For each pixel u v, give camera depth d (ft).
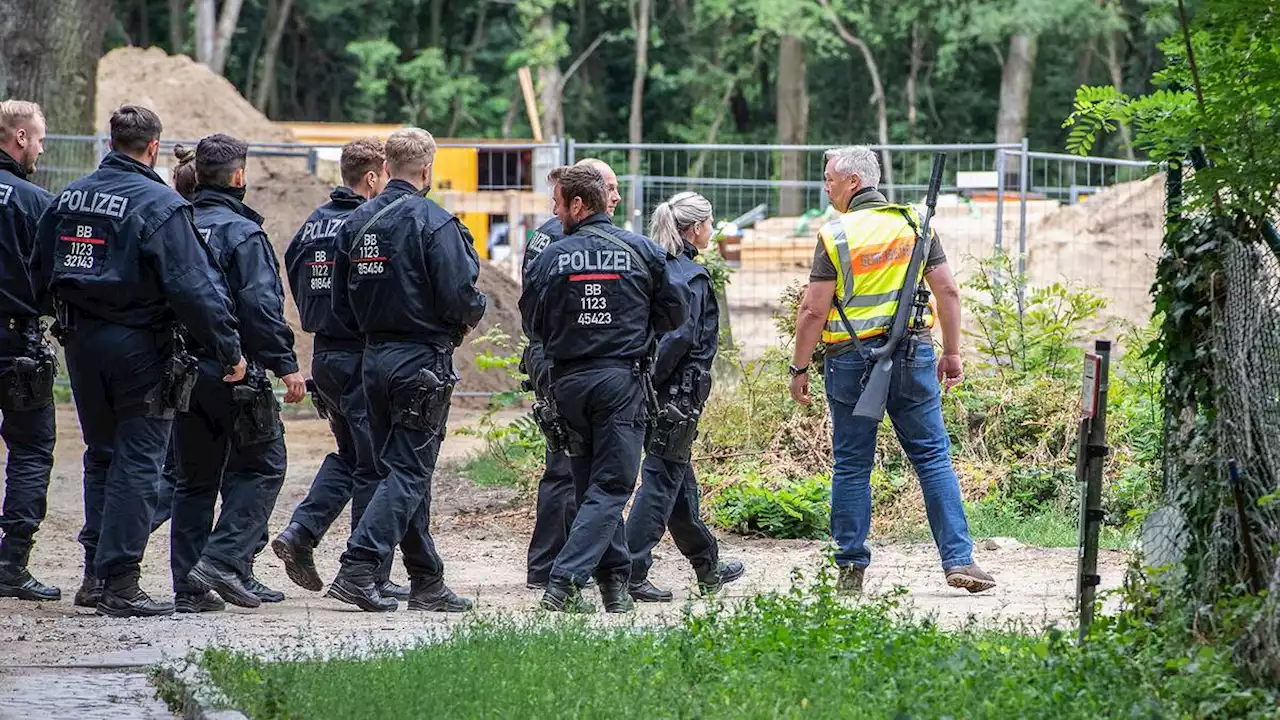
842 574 51.75
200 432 49.65
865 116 341.62
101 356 46.96
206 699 35.06
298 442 101.65
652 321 47.88
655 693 34.14
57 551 64.13
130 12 350.84
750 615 41.47
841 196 52.08
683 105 361.10
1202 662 33.55
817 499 67.92
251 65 343.46
